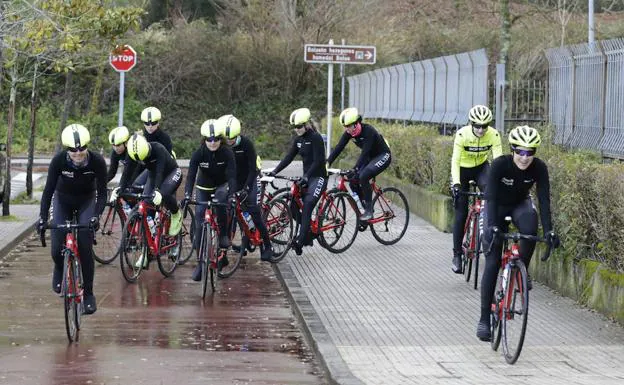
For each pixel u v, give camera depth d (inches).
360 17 3609.7
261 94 3649.1
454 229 1042.7
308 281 1010.1
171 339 773.3
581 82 1325.0
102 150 3218.5
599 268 853.8
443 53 3533.5
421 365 672.4
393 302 906.1
